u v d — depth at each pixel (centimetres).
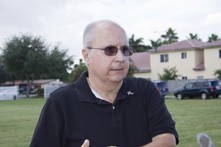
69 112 287
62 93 294
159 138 284
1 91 5038
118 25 291
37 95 5769
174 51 5534
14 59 5934
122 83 299
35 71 5906
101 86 290
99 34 285
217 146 977
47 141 283
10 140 1199
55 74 6062
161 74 5631
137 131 288
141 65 6072
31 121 1788
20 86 7856
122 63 285
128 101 294
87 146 267
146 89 304
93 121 283
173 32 9450
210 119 1653
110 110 286
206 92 3472
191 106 2512
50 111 289
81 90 290
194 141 1069
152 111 295
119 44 285
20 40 6003
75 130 283
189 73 5419
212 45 5125
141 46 8825
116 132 283
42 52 6009
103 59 283
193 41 5609
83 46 299
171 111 2116
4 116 2089
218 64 5109
